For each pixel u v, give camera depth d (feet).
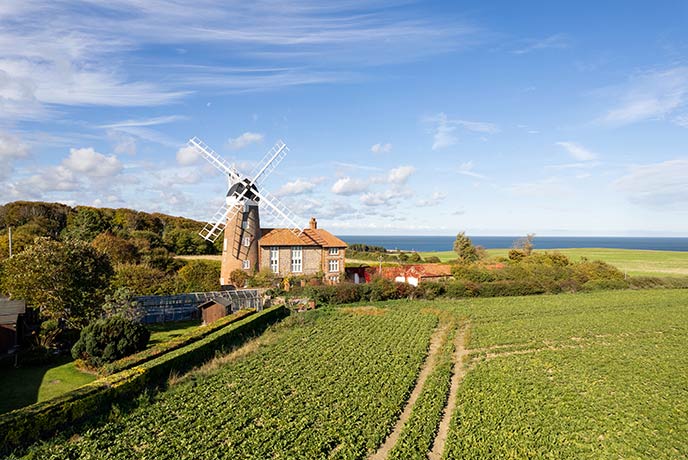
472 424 77.15
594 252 609.83
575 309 195.11
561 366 113.70
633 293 244.83
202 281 187.83
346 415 78.84
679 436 75.72
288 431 72.18
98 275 128.88
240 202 215.10
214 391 88.74
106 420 73.26
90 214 334.85
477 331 151.02
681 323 169.37
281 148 232.94
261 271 213.05
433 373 103.81
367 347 124.88
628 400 91.76
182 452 64.08
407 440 69.77
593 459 67.46
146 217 386.93
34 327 126.82
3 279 131.13
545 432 75.20
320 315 170.40
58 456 61.26
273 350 120.57
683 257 516.32
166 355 99.50
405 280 253.85
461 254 360.28
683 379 105.50
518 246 424.87
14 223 312.09
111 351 98.94
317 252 233.96
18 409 72.38
